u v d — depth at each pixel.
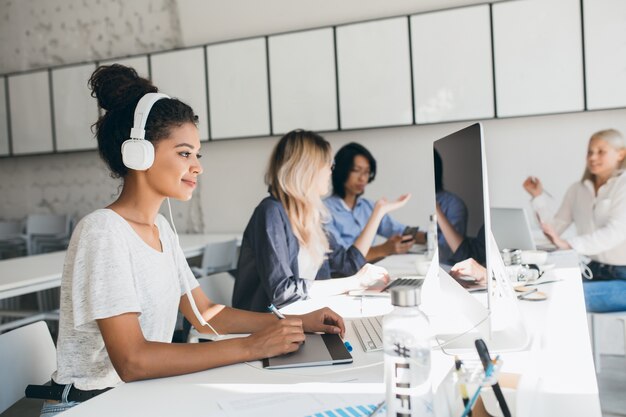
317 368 1.02
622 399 2.52
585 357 0.96
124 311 1.00
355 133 3.84
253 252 1.89
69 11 4.73
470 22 3.43
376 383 0.93
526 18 3.31
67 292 1.08
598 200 3.22
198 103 4.18
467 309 1.11
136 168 1.10
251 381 0.96
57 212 4.84
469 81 3.46
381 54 3.65
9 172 4.98
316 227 2.00
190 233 4.39
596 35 3.18
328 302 1.63
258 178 4.16
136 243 1.12
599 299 2.57
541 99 3.31
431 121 3.56
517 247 2.36
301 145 1.94
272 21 4.04
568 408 0.75
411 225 3.73
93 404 0.88
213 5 4.21
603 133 3.26
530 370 0.87
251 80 4.01
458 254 1.15
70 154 4.77
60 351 1.08
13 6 4.92
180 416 0.82
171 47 4.39
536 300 1.47
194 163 1.16
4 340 1.23
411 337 0.73
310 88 3.85
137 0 4.47
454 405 0.74
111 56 4.61
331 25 3.82
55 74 4.61
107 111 1.16
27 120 4.71
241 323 1.36
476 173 0.99
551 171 3.39
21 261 3.07
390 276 2.03
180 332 1.84
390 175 3.76
